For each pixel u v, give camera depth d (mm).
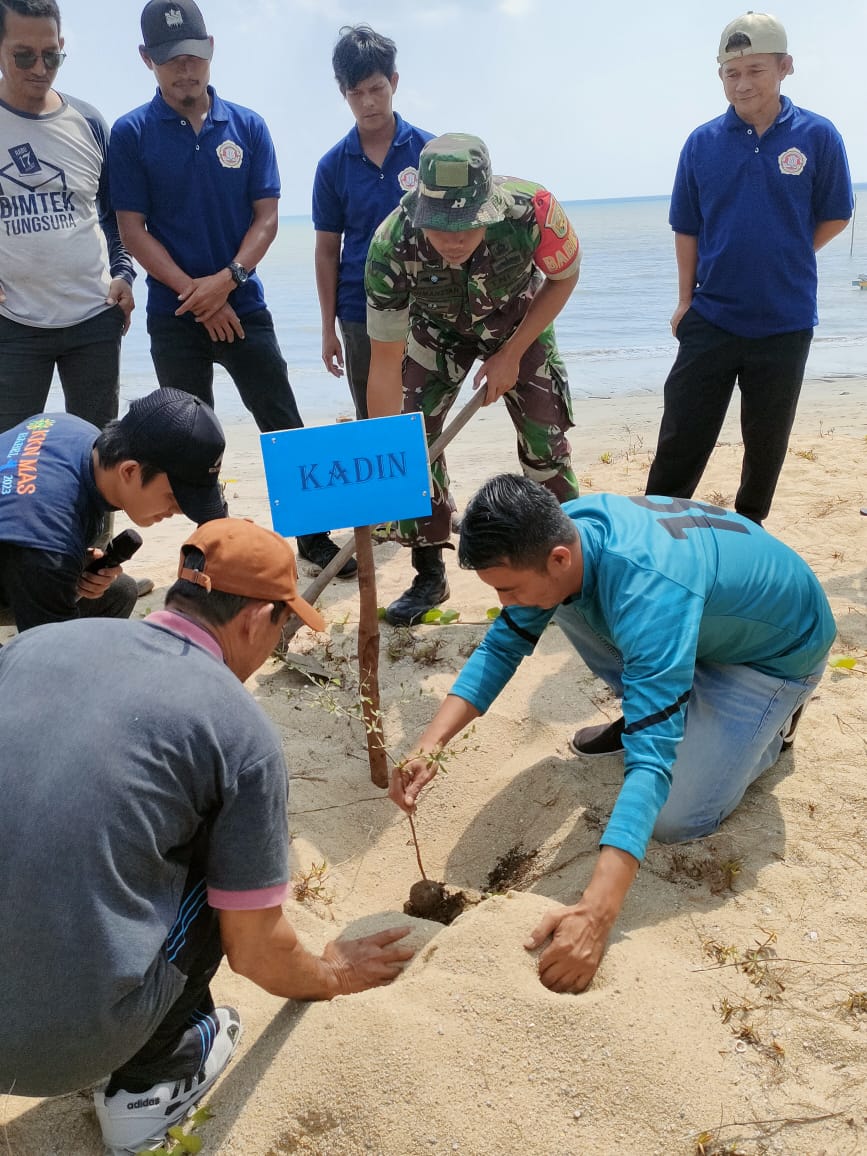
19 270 4434
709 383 4625
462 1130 2016
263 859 1964
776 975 2393
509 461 7863
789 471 6289
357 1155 2029
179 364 4824
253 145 4723
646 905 2613
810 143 4301
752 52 4184
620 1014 2184
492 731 3494
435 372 4145
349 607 4637
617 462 7102
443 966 2334
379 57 4746
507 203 3465
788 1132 2025
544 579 2463
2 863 1768
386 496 2926
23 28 4125
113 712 1825
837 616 4195
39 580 2574
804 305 4457
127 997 1869
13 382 4590
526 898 2486
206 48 4414
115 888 1809
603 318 19172
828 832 2846
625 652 2471
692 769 2775
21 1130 2158
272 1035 2295
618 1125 2035
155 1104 2086
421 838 3150
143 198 4621
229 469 7895
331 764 3467
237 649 2061
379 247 3570
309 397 11867
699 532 2721
